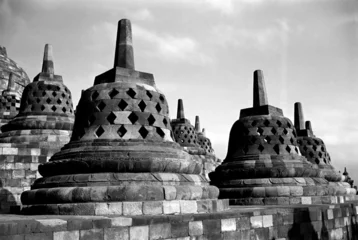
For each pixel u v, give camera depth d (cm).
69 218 813
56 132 1966
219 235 1010
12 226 675
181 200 1010
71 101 2191
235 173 1697
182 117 2981
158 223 888
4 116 2703
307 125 2698
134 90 1148
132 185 965
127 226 838
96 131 1116
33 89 2086
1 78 3125
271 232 1166
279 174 1634
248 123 1786
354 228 1602
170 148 1120
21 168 1662
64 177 1030
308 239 1280
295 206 1388
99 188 952
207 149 3419
